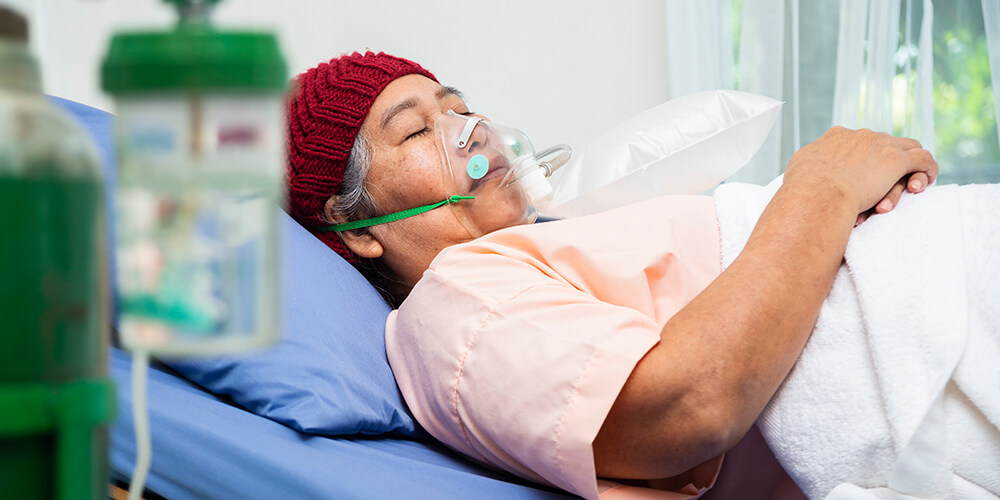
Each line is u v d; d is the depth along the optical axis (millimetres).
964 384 825
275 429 911
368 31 2748
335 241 1355
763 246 919
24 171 324
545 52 2896
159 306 354
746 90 2738
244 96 358
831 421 877
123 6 1852
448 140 1269
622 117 2908
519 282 965
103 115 1210
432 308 994
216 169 355
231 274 358
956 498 828
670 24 2787
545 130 2922
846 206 968
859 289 906
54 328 329
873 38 2613
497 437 882
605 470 883
